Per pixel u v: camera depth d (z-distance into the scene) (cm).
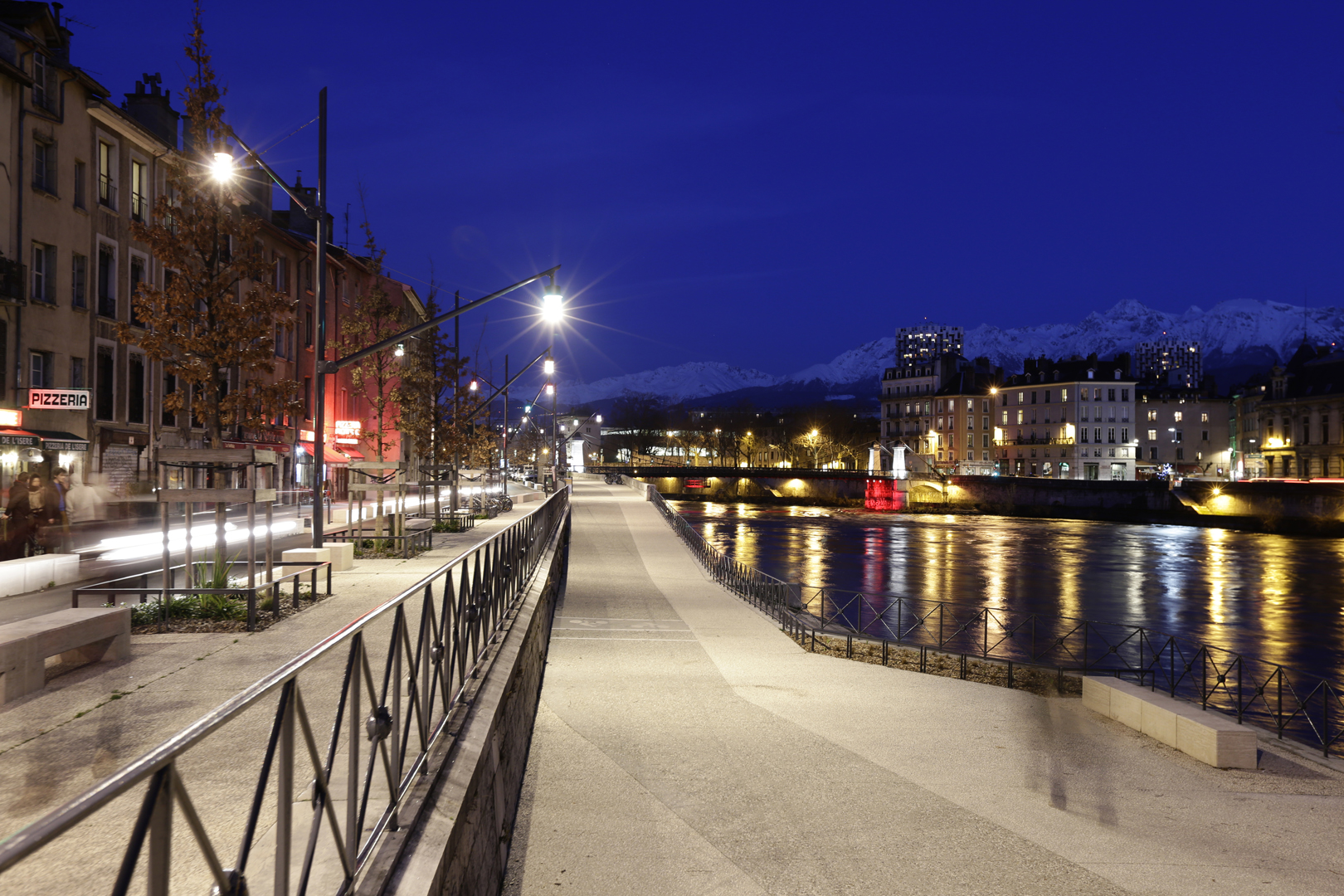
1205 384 15962
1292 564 6034
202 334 1914
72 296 3186
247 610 1118
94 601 1439
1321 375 12469
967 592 4612
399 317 4197
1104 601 4378
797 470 12838
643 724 1254
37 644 766
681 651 1820
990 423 15312
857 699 1476
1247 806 1018
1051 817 932
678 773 1036
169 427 3725
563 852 800
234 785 506
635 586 2805
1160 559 6294
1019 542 7469
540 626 1473
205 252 1919
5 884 372
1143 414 15212
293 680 307
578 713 1305
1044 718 1400
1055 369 14550
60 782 527
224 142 1925
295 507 4262
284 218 5400
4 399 2823
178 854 395
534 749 1120
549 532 2336
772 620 2252
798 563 5766
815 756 1126
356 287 5966
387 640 1007
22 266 2830
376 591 1478
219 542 1279
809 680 1605
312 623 1152
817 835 853
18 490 1961
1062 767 1128
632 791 969
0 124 2819
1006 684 1912
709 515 10531
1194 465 15175
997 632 3266
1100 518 10288
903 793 991
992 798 986
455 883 473
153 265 3712
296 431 4784
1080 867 798
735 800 950
